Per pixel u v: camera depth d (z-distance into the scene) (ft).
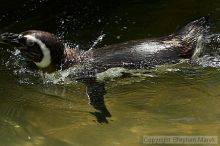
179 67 54.85
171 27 64.28
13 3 73.41
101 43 62.28
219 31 60.95
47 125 47.57
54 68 57.16
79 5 71.77
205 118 46.24
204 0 69.77
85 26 66.44
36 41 55.21
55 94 53.36
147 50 54.95
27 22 68.08
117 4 71.31
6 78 56.75
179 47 55.16
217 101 48.83
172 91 51.55
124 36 63.36
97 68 55.52
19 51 61.77
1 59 60.59
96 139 44.65
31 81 56.29
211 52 57.00
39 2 73.31
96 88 53.47
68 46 61.82
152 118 47.11
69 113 49.26
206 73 53.93
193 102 49.11
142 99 50.80
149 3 70.74
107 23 66.69
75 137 45.29
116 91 52.80
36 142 44.96
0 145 45.03
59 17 69.00
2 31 65.51
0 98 52.85
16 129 47.32
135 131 45.29
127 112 48.55
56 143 44.55
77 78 55.88
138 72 54.65
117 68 54.80
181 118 46.65
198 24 57.41
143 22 66.08
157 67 54.44
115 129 45.88
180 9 68.18
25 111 50.26
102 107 49.42
